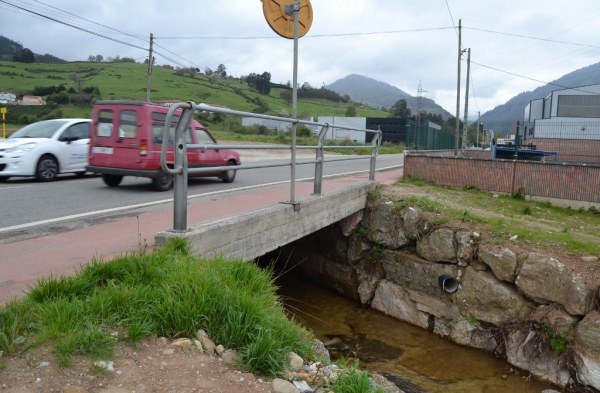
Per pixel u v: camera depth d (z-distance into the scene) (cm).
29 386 274
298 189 1092
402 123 7494
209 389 309
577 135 3072
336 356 814
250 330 372
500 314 856
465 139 3005
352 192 1028
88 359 306
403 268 1020
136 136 1023
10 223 668
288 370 359
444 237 957
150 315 355
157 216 733
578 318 753
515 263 845
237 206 797
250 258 623
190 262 441
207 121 5494
